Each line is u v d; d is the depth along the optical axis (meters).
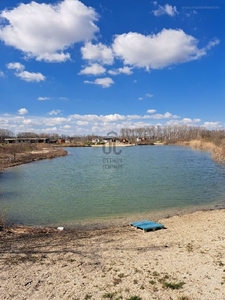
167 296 5.08
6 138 110.25
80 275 6.03
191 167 32.81
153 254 7.28
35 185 22.50
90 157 53.56
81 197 17.42
